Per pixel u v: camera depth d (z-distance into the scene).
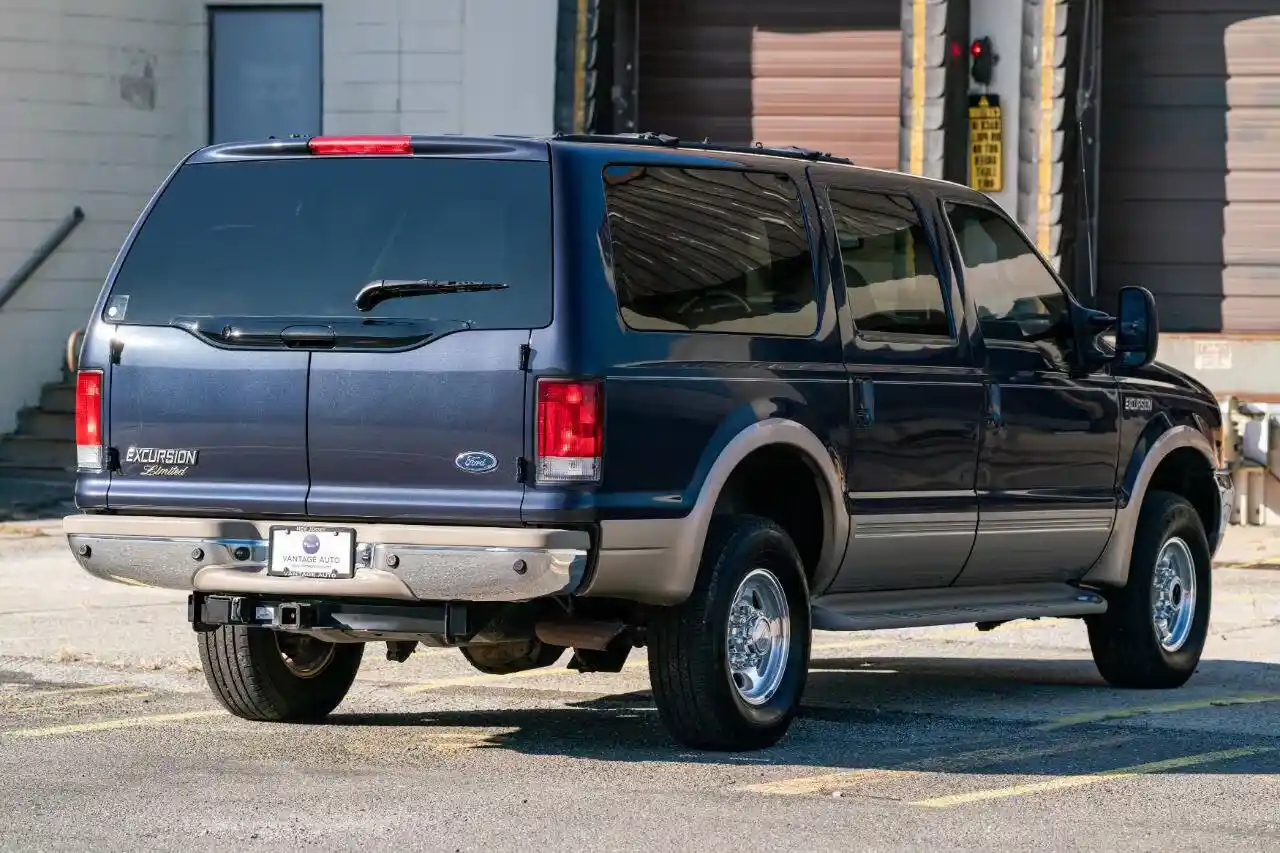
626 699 15.59
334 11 34.38
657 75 33.59
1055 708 15.51
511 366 12.03
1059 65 31.12
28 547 25.30
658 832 10.74
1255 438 29.48
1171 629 17.02
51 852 10.17
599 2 32.38
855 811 11.35
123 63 34.12
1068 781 12.39
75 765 12.55
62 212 33.59
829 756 13.14
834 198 14.17
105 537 12.88
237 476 12.60
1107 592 16.62
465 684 16.27
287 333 12.45
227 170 13.08
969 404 14.88
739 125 33.50
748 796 11.73
